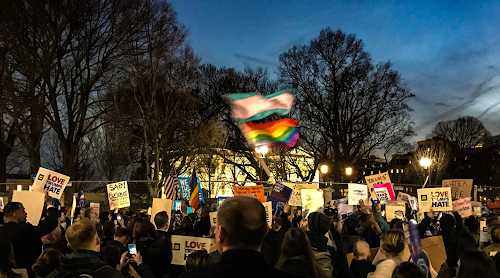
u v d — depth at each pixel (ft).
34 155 85.30
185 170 117.91
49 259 13.46
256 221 7.68
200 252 14.28
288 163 127.03
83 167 106.42
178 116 102.32
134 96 98.02
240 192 32.45
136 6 94.73
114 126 98.48
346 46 131.95
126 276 15.34
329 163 132.16
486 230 24.14
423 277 10.89
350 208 41.27
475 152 206.08
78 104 103.60
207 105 137.90
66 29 94.07
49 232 18.95
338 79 132.67
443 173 171.01
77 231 12.58
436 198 34.83
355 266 16.83
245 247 7.59
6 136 106.11
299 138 130.52
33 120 86.94
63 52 94.94
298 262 12.10
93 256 12.38
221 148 122.62
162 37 94.32
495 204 70.33
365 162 136.36
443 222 22.39
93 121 99.40
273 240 18.38
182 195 37.73
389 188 39.75
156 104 97.19
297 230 12.98
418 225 24.35
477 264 11.79
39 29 85.51
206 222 26.53
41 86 86.22
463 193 42.32
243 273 7.10
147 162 91.04
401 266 11.21
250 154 131.75
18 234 17.58
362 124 131.13
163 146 102.22
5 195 66.39
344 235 21.68
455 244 21.76
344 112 133.28
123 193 40.01
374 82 130.93
